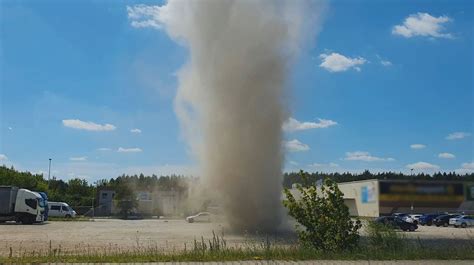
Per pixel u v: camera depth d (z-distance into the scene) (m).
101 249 21.89
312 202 16.94
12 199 51.34
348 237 16.69
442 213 65.25
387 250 16.81
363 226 19.20
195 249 17.88
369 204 47.78
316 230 16.75
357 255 15.82
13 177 94.56
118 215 102.69
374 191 46.03
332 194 16.89
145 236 32.47
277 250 16.94
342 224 16.66
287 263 14.68
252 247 20.23
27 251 20.86
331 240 16.58
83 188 132.12
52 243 25.89
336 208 16.84
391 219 45.19
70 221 63.03
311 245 16.80
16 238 29.81
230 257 15.68
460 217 60.38
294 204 16.98
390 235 17.78
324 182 17.16
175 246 24.06
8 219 51.78
